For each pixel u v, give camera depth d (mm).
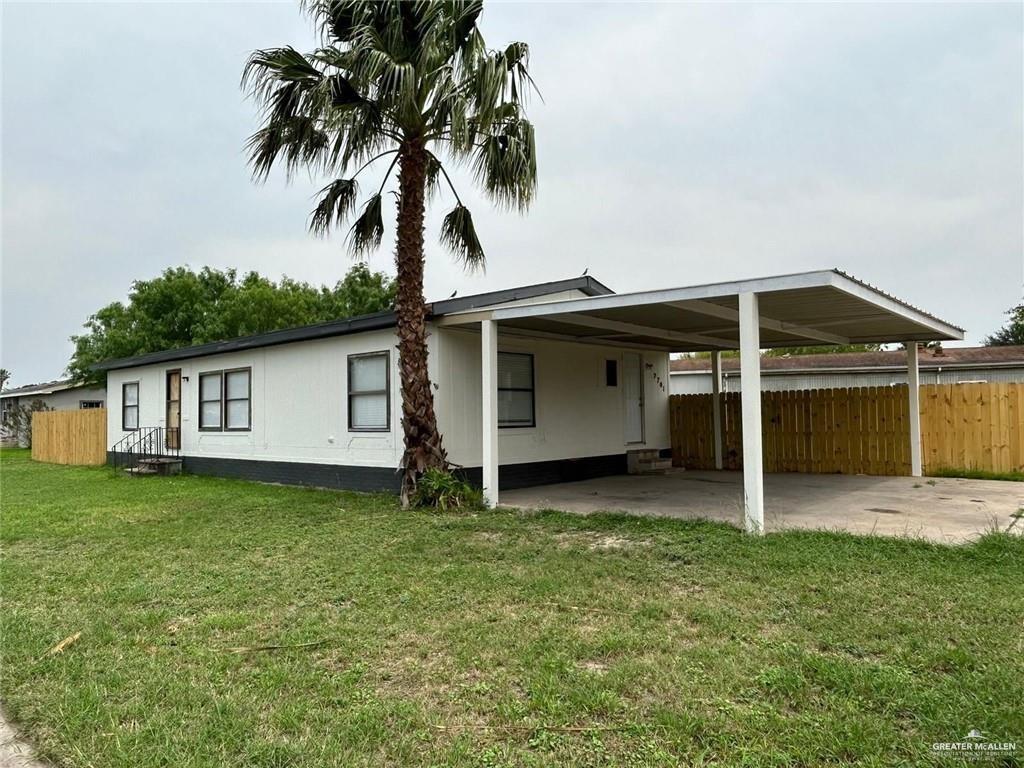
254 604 4707
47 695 3258
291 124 8453
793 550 5738
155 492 11359
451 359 10055
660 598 4582
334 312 30141
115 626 4285
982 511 7816
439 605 4566
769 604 4348
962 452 11859
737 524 7102
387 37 8039
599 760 2549
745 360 6652
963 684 3031
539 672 3369
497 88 7969
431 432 9078
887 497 9258
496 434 8891
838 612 4117
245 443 13477
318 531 7359
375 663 3588
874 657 3443
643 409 14242
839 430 12938
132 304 26375
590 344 12789
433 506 8727
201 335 25422
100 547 6727
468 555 6035
